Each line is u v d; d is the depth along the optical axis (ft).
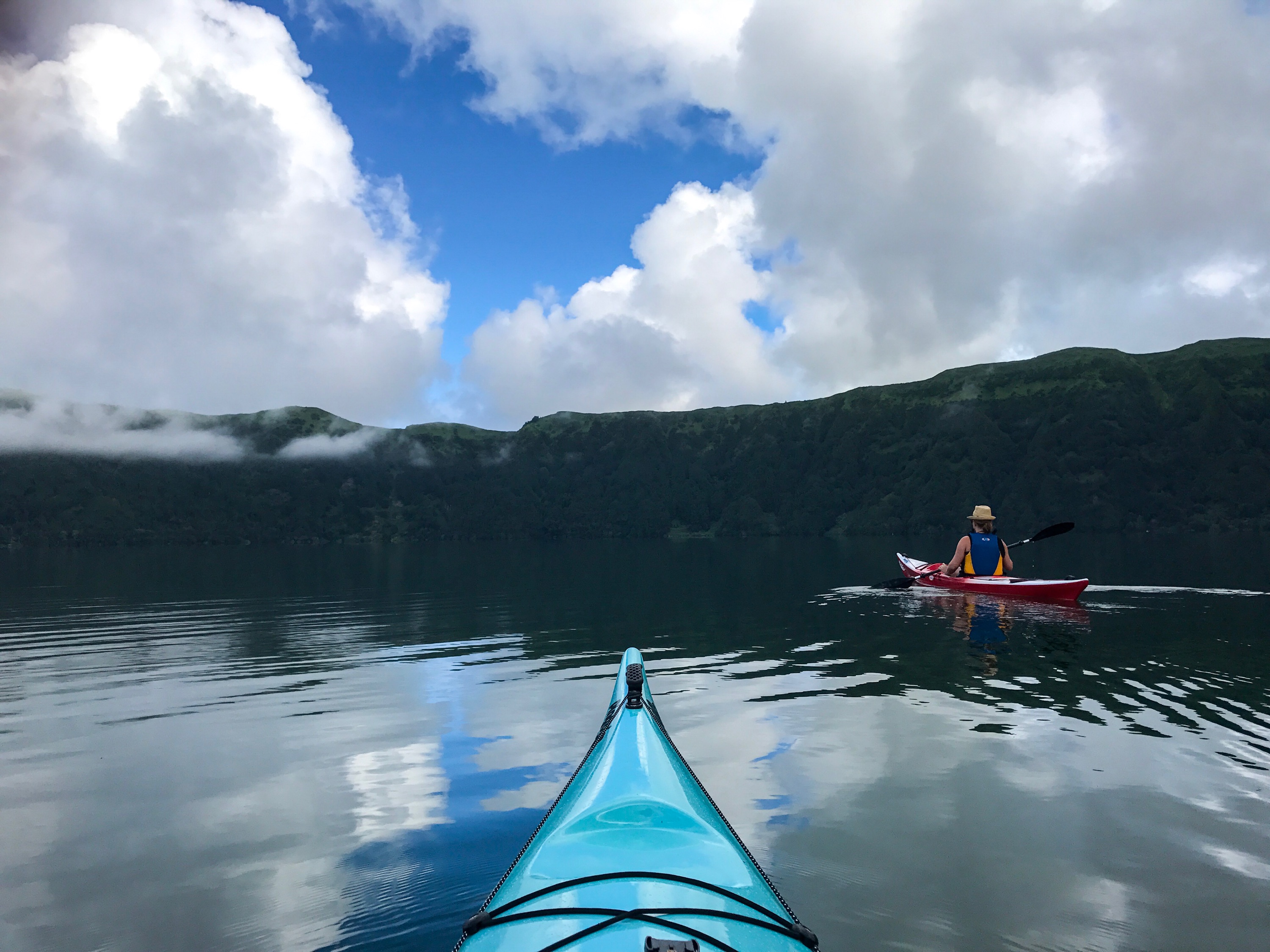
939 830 14.64
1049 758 18.86
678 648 36.32
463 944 8.04
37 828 15.80
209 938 11.27
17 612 56.85
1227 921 11.27
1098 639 34.83
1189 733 20.80
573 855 9.50
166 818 16.24
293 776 18.84
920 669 29.71
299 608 58.39
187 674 31.91
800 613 47.62
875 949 10.53
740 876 9.21
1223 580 63.36
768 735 21.25
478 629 44.86
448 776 18.61
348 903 12.28
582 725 23.32
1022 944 10.64
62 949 11.05
